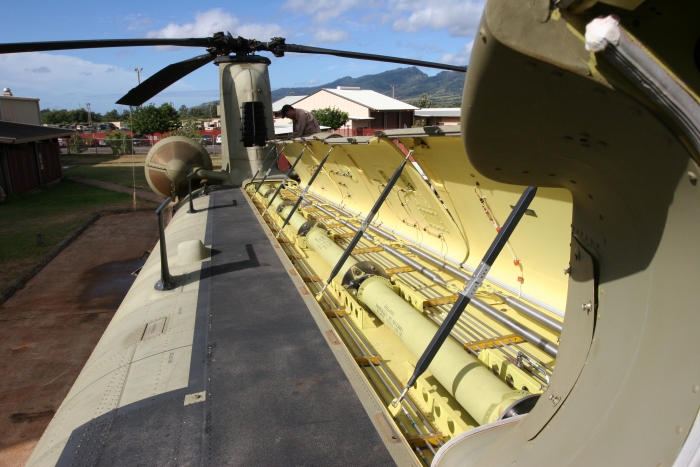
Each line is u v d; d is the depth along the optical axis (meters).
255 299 3.62
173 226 6.84
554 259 2.91
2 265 11.41
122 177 27.16
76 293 9.62
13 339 7.47
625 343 1.00
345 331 3.26
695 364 0.77
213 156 34.91
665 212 0.83
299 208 6.93
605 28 0.63
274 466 1.84
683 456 0.74
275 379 2.47
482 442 1.50
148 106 48.19
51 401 5.71
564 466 1.04
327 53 7.21
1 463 4.58
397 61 6.84
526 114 0.86
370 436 2.00
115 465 1.90
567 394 1.20
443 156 3.09
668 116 0.69
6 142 19.59
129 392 2.43
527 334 2.74
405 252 4.75
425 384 2.31
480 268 1.91
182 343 2.92
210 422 2.13
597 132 0.85
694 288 0.78
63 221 16.31
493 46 0.72
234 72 9.24
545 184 1.17
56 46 4.97
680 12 0.76
